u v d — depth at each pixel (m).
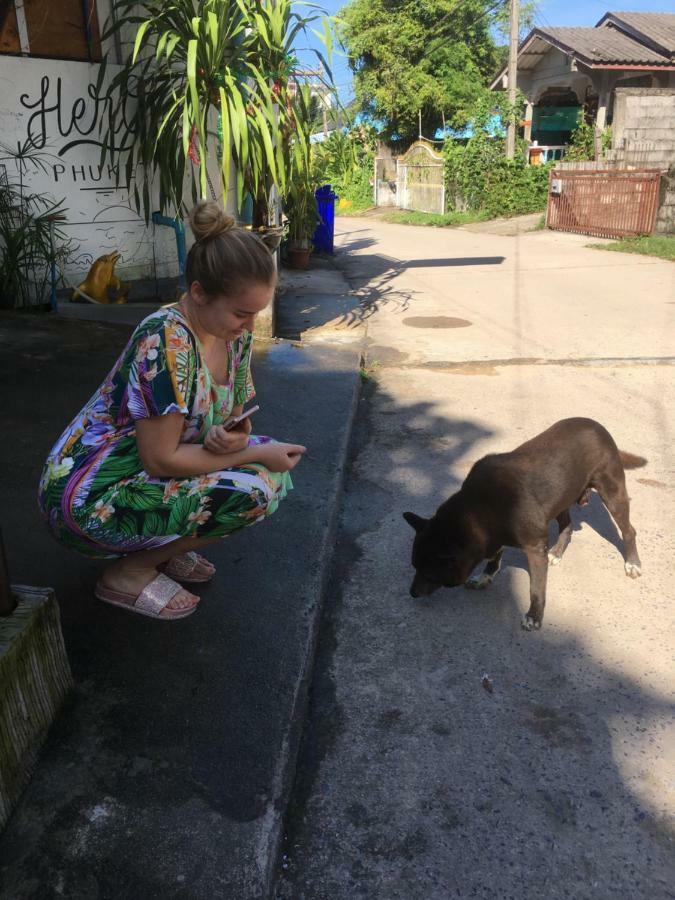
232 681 2.17
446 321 7.78
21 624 1.77
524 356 6.32
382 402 5.16
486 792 1.96
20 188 6.03
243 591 2.63
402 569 3.04
